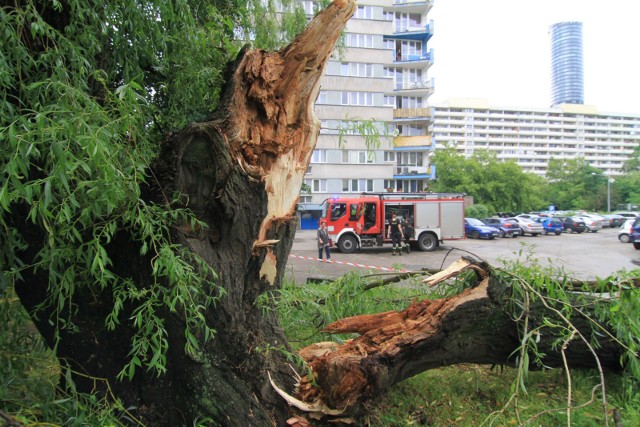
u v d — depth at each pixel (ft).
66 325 7.96
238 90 8.54
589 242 85.40
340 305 14.40
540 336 11.07
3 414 6.36
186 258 8.01
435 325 10.02
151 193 8.20
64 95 6.64
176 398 8.22
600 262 54.44
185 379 8.11
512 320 10.80
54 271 6.84
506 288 10.85
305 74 8.89
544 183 240.73
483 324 10.59
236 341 8.56
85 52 8.46
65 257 6.97
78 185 6.29
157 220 7.68
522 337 10.84
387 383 9.53
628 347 10.98
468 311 10.23
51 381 8.93
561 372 13.01
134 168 6.89
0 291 7.32
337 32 8.80
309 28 8.66
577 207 221.46
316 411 9.02
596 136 434.71
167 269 6.86
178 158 8.07
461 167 156.97
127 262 8.13
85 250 7.45
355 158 117.50
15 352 8.79
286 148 8.91
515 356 11.35
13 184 5.91
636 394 11.41
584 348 11.57
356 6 8.71
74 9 8.39
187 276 7.37
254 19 20.58
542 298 10.84
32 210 5.95
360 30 114.11
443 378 13.10
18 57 7.18
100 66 9.77
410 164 129.80
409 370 10.35
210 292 8.16
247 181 8.29
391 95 121.90
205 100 13.19
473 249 70.28
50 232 6.30
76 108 6.57
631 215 142.72
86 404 7.64
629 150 438.81
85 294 8.09
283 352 8.96
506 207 156.46
